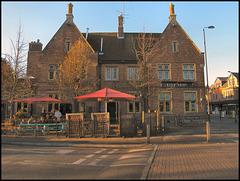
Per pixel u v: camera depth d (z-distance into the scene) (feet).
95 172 18.49
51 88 66.33
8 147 33.53
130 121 41.27
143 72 57.77
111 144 35.19
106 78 71.87
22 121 46.93
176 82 69.26
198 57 71.56
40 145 35.73
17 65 54.85
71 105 69.56
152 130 43.62
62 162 22.63
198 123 64.54
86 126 43.37
